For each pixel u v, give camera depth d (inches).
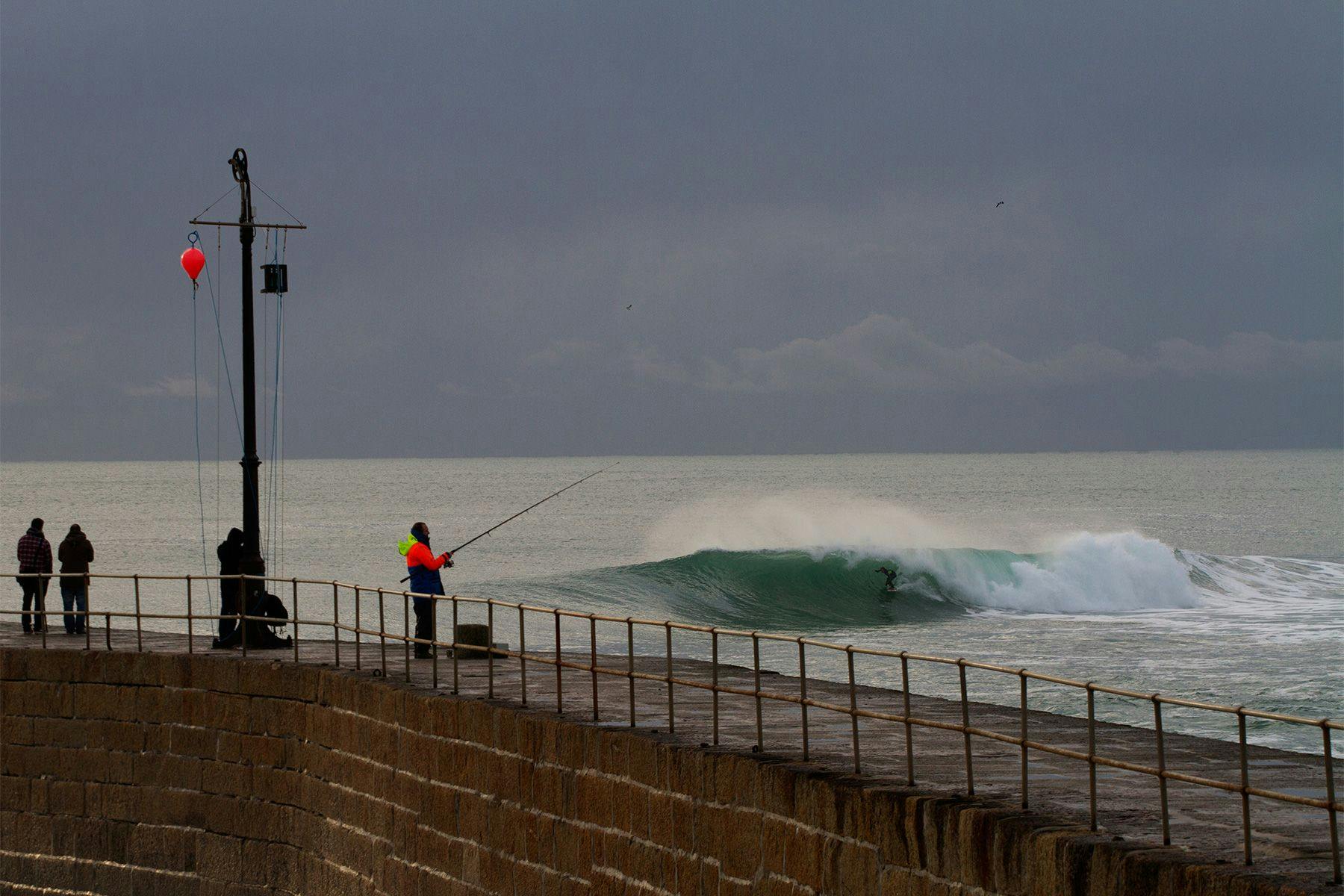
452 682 1681.8
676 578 5669.3
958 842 997.2
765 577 5551.2
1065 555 5462.6
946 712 1487.5
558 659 1461.6
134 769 1925.4
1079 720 1448.1
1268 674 3316.9
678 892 1244.5
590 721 1395.2
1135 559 5388.8
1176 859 876.0
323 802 1743.4
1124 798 1061.1
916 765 1185.4
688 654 3732.8
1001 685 3189.0
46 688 1988.2
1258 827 971.3
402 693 1611.7
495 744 1471.5
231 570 2158.0
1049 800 1049.5
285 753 1802.4
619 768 1317.7
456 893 1513.3
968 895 987.3
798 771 1140.5
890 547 5615.2
